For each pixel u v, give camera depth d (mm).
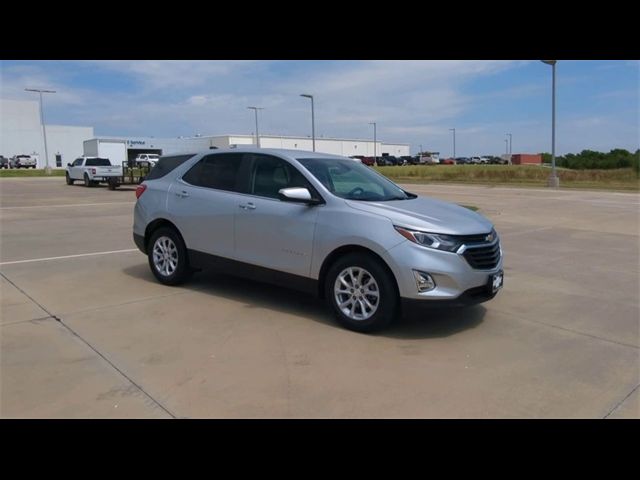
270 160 5871
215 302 5941
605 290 6816
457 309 5832
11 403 3551
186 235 6391
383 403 3635
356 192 5555
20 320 5254
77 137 87000
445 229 4773
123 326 5109
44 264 7965
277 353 4484
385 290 4824
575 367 4309
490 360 4422
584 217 14875
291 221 5414
